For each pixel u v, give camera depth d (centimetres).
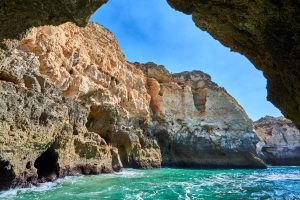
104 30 4000
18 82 1588
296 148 6462
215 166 4566
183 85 4931
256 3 833
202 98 5047
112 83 3378
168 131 4347
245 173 3406
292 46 848
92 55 3225
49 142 1655
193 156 4506
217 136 4728
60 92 1998
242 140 4897
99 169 2288
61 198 1227
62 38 2722
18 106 1374
